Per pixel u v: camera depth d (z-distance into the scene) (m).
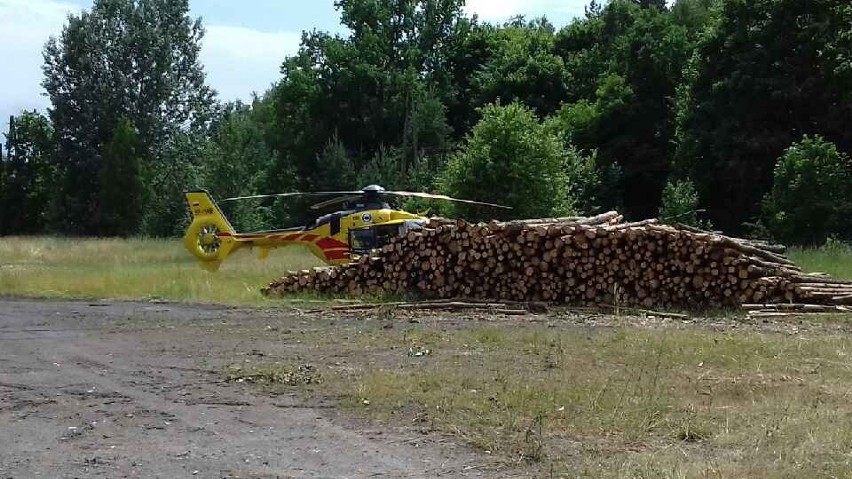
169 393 7.96
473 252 15.07
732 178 35.47
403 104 50.19
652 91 44.03
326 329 11.77
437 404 7.31
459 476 5.64
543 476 5.60
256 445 6.34
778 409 7.07
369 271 15.68
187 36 58.03
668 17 48.44
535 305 14.25
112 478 5.62
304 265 20.41
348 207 18.36
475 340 10.65
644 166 42.91
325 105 50.41
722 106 35.88
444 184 29.36
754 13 35.47
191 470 5.79
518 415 6.98
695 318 13.00
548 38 56.72
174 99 57.22
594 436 6.46
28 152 56.41
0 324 12.59
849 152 34.06
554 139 29.70
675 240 14.23
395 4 53.34
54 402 7.64
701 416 6.93
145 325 12.36
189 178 47.81
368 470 5.77
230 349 10.22
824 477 5.41
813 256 21.73
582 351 9.80
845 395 7.64
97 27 55.34
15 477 5.64
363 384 8.05
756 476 5.41
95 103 54.28
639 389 7.78
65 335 11.50
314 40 52.31
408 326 12.03
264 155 52.91
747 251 14.23
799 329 11.61
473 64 54.81
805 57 34.38
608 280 14.57
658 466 5.65
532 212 27.92
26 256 26.78
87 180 53.66
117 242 34.34
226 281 17.66
